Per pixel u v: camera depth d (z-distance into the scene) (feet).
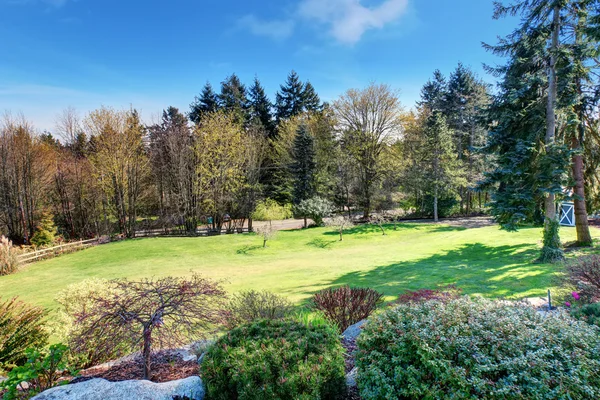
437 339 8.87
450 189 86.38
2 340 14.75
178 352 14.82
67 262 57.82
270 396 8.59
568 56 36.81
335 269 45.68
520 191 41.16
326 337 11.05
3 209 81.51
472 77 114.93
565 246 43.93
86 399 9.11
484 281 32.19
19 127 79.92
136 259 58.85
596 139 41.63
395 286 33.40
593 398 7.56
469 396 7.70
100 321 11.99
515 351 8.39
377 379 8.73
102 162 79.66
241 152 88.02
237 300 19.43
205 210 87.76
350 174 95.50
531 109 42.22
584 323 10.52
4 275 49.90
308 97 135.23
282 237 74.18
